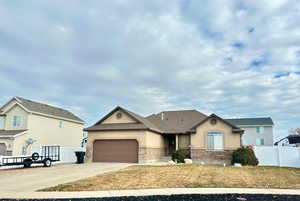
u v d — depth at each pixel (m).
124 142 25.23
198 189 10.84
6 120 29.16
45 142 30.44
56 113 33.41
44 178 14.32
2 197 9.39
